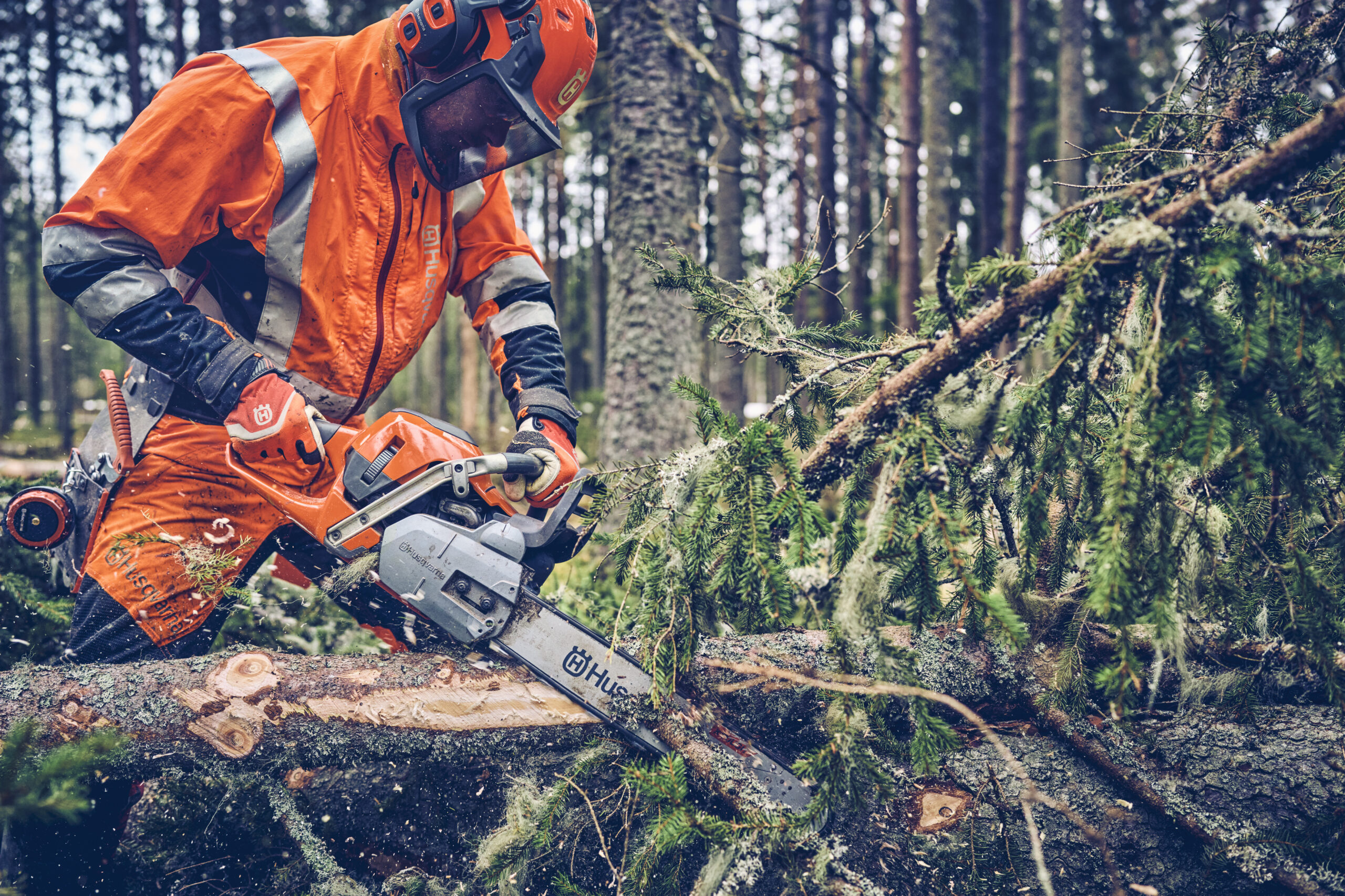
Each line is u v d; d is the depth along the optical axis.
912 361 1.70
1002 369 1.56
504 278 2.04
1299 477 1.22
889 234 11.80
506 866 1.43
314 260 1.71
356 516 1.54
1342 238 1.33
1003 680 1.69
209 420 1.76
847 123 11.25
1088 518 1.58
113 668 1.52
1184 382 1.21
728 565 1.43
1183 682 1.66
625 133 4.30
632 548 1.62
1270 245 1.17
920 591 1.36
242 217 1.64
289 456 1.58
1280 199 1.27
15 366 18.81
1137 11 10.00
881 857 1.52
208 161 1.57
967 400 1.52
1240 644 1.70
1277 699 1.72
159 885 1.68
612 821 1.64
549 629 1.49
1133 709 1.46
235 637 2.30
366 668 1.54
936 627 1.78
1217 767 1.53
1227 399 1.20
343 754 1.54
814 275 1.95
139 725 1.47
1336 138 1.14
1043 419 1.46
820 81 8.94
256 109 1.59
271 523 1.83
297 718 1.50
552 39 1.67
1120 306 1.40
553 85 1.73
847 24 11.20
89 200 1.54
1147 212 1.24
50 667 1.52
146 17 9.95
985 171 8.89
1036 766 1.58
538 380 1.92
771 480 1.47
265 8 9.84
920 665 1.70
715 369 7.77
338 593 1.63
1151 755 1.58
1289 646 1.59
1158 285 1.23
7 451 12.66
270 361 1.62
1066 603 1.70
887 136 4.74
